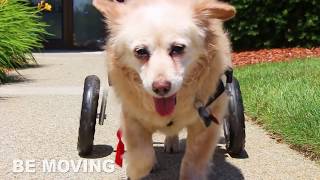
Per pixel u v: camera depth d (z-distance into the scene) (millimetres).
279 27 3145
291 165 1113
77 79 2387
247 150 1224
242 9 3143
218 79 914
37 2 3932
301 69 2105
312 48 3084
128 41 850
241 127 1114
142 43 832
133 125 920
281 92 1634
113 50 889
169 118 897
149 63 821
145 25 838
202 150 935
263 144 1271
